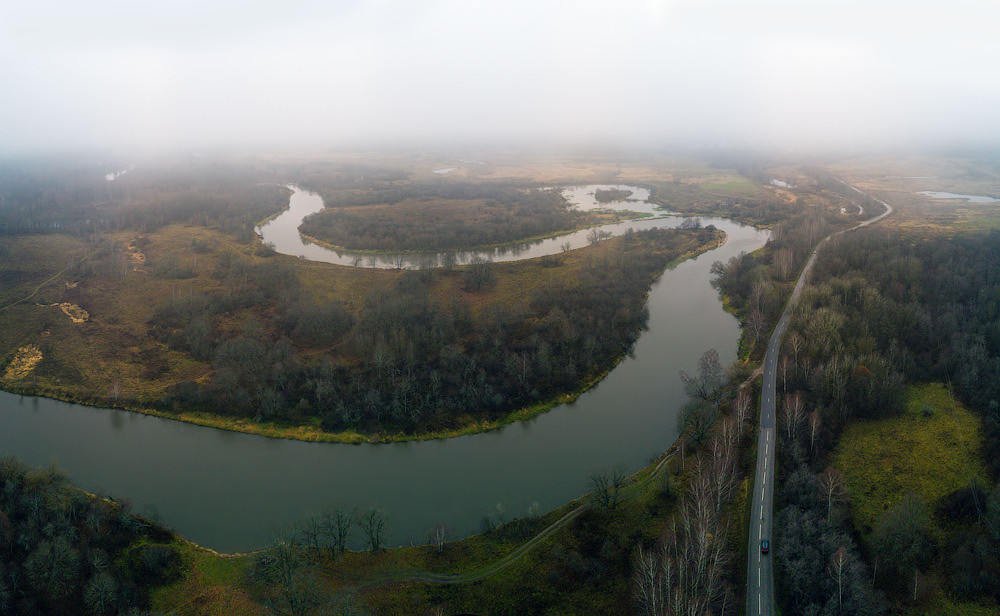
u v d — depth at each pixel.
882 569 101.69
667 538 109.69
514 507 129.00
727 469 126.00
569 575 107.62
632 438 154.25
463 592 105.44
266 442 157.38
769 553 105.75
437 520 125.88
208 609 102.56
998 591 94.62
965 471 126.94
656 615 92.00
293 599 100.56
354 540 120.19
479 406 165.38
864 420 146.88
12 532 109.00
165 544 117.38
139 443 156.75
